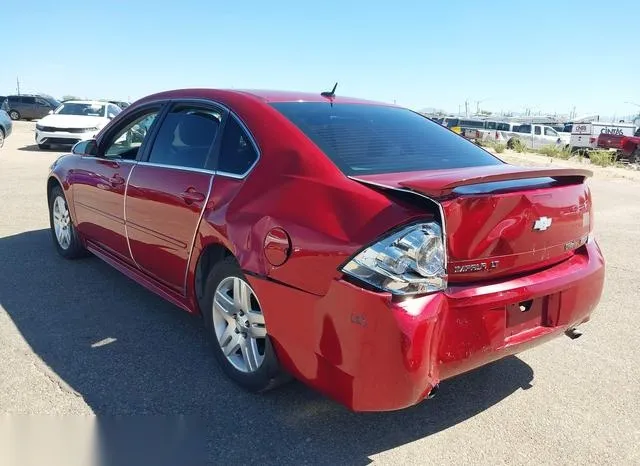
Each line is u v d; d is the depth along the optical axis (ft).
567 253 10.71
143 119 14.94
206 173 11.85
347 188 9.16
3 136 62.03
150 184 13.26
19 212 26.66
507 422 10.63
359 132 11.40
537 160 79.41
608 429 10.50
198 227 11.55
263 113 11.37
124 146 15.51
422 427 10.36
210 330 11.82
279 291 9.53
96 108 62.85
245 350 10.98
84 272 17.85
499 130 122.31
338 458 9.38
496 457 9.57
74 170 17.39
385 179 9.42
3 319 14.17
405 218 8.40
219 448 9.50
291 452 9.47
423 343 8.20
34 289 16.29
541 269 10.18
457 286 8.84
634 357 13.51
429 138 12.35
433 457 9.50
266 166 10.57
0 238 21.79
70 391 10.98
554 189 10.00
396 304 8.18
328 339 8.80
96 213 16.11
